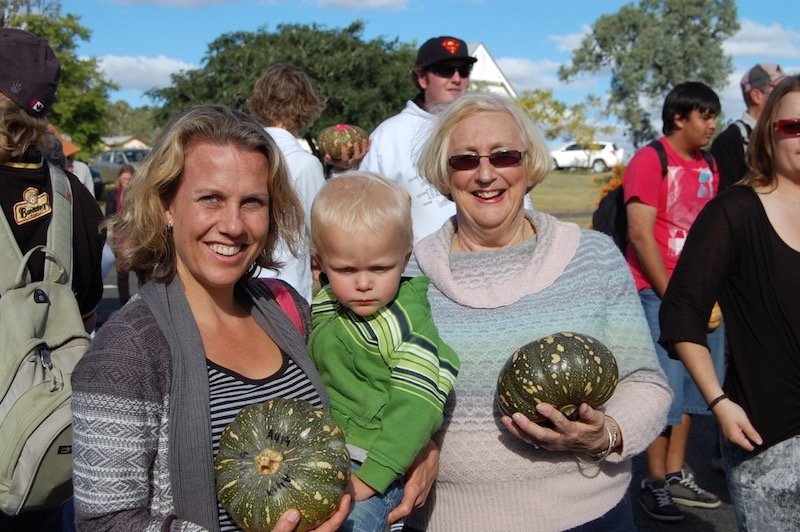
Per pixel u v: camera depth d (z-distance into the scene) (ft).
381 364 8.84
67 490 9.34
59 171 11.06
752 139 11.22
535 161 10.30
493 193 10.06
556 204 94.32
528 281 9.82
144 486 7.00
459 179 10.08
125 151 151.12
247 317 8.50
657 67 182.91
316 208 8.96
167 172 7.61
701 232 11.16
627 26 183.83
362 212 8.68
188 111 7.97
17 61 10.17
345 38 88.84
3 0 131.75
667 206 18.49
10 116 10.09
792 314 10.56
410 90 89.81
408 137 17.40
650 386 9.80
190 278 8.04
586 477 9.51
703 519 18.33
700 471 21.06
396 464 8.41
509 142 9.88
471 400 9.51
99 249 11.39
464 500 9.66
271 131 17.84
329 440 7.25
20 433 8.93
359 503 8.32
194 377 7.33
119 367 6.94
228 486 7.07
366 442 8.80
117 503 6.80
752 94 21.02
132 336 7.16
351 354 8.89
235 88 86.38
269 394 7.95
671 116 18.45
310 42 88.17
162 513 7.18
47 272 10.15
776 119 10.71
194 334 7.52
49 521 10.72
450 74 20.35
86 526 6.85
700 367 11.19
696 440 23.50
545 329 9.50
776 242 10.70
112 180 138.00
